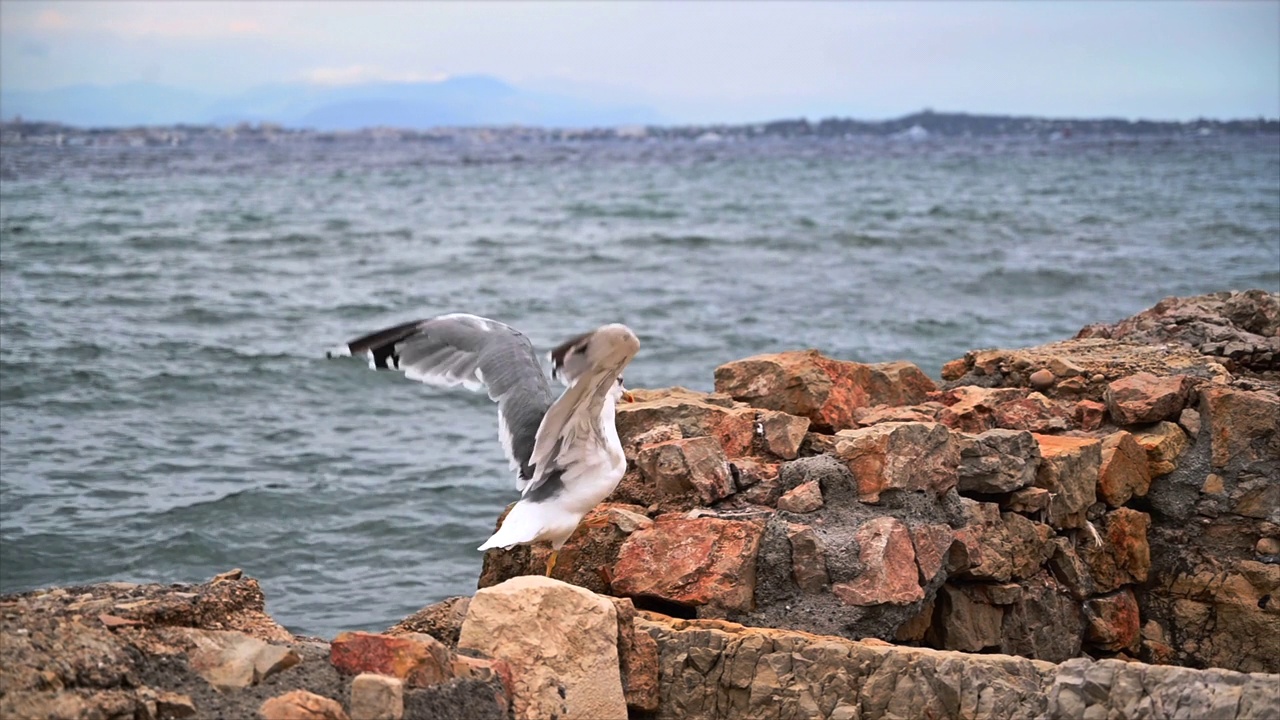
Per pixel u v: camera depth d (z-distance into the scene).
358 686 6.53
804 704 7.87
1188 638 10.99
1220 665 10.85
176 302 34.94
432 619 8.07
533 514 7.57
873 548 9.02
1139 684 7.18
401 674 6.78
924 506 9.70
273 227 61.00
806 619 8.91
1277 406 11.22
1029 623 10.12
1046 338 28.73
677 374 25.95
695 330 31.06
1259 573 10.83
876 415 11.74
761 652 8.08
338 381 25.34
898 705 7.73
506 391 7.66
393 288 39.62
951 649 9.77
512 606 7.51
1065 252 44.12
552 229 62.28
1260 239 44.56
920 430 9.81
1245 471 11.20
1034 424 11.77
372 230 60.59
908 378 12.95
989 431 10.59
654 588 9.08
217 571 15.19
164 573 15.05
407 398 24.20
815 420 11.62
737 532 9.16
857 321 31.61
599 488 7.72
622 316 33.47
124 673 6.32
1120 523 10.91
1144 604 11.20
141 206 71.06
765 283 39.75
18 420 21.59
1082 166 124.56
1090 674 7.30
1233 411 11.31
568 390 7.03
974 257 44.03
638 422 10.86
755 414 10.84
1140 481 11.17
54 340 28.05
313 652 7.07
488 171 141.38
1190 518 11.26
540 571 9.56
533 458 7.29
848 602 8.88
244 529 16.47
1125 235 48.78
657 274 43.12
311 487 18.23
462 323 7.82
